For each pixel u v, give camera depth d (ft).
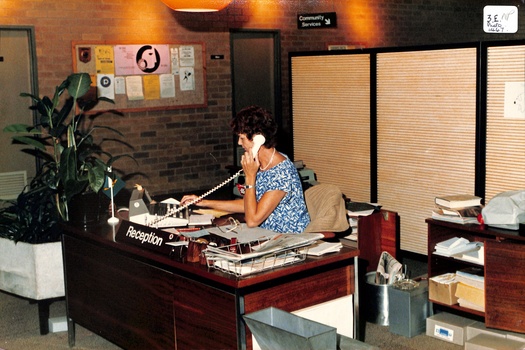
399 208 21.38
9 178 23.75
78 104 24.52
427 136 20.20
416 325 15.51
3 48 23.25
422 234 20.81
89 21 24.54
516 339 13.89
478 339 14.06
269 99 30.32
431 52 19.72
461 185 19.48
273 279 10.93
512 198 14.33
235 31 28.32
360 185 22.61
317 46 31.37
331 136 23.34
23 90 23.79
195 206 15.58
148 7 25.80
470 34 38.19
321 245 11.90
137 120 26.00
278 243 10.93
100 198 15.24
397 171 21.25
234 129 13.34
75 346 15.58
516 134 17.83
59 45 24.04
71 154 17.03
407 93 20.58
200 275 11.06
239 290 10.52
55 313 17.78
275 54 30.01
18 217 17.57
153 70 26.13
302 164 21.71
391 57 20.88
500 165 18.30
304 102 24.08
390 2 34.04
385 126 21.40
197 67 27.32
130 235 12.94
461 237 16.39
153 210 14.23
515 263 13.64
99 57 24.81
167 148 26.89
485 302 14.12
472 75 18.74
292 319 10.32
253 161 13.03
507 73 17.81
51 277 16.40
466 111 19.03
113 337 13.91
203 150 27.91
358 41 33.01
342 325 12.06
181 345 11.93
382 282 16.35
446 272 16.17
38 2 23.49
